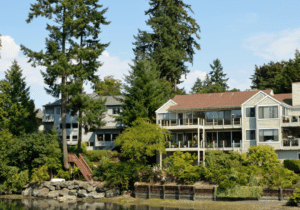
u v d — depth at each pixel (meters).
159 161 59.31
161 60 76.94
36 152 54.91
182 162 48.06
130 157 54.09
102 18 62.31
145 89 62.53
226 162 46.09
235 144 55.50
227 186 42.84
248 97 58.00
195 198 44.91
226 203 41.81
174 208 40.94
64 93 57.00
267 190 41.84
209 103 59.22
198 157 55.12
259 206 39.38
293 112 53.09
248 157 46.62
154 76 65.38
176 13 80.62
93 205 44.62
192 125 56.50
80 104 59.53
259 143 52.81
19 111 63.09
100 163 55.19
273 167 43.94
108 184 50.81
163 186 46.94
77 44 58.97
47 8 59.00
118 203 45.50
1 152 56.06
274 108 52.62
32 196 53.09
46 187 53.38
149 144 53.12
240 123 55.12
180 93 80.75
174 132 60.53
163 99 67.06
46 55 57.25
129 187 51.78
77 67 57.94
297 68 73.56
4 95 62.91
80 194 50.62
